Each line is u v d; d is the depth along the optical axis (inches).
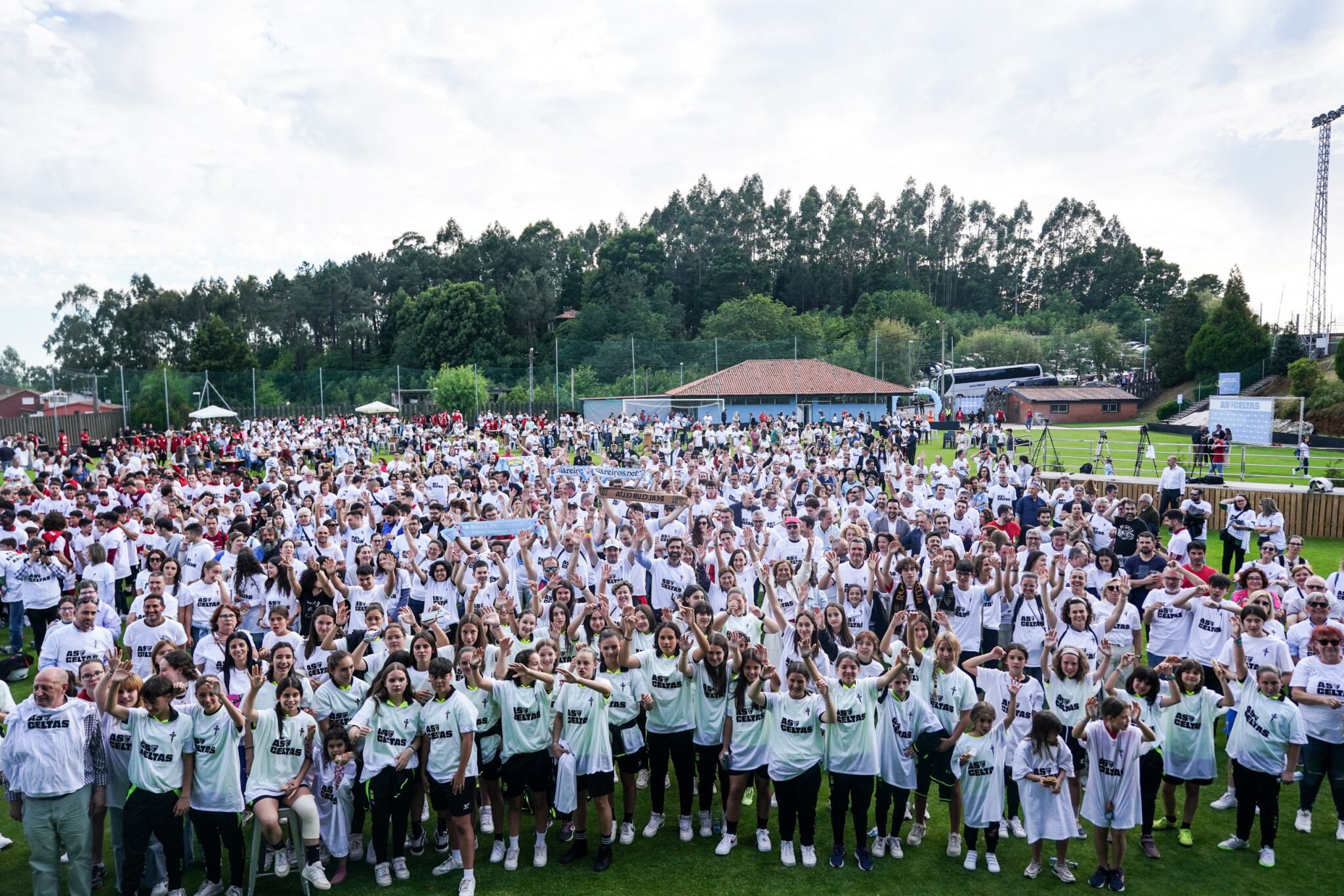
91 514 503.8
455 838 270.8
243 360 2655.0
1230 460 1237.1
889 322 3171.8
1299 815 294.4
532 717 272.2
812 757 270.2
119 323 3629.4
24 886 265.1
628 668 288.2
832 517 515.5
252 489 722.2
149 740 244.4
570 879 267.4
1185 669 279.9
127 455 1014.4
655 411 2014.0
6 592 464.4
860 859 273.1
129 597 522.3
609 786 276.4
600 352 2625.5
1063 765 260.2
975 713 267.1
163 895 253.8
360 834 277.1
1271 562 411.2
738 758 279.4
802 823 273.3
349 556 495.5
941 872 271.4
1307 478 1030.4
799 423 1840.6
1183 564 447.8
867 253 4690.0
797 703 270.5
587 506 538.6
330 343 3757.4
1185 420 1983.3
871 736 271.1
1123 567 409.4
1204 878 264.4
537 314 3408.0
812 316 3503.9
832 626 316.5
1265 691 274.1
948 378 2785.4
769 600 350.3
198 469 853.8
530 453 964.0
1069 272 5236.2
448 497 686.5
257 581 390.6
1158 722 288.5
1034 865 265.3
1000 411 1740.9
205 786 248.2
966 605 373.1
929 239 5241.1
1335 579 391.2
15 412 1962.4
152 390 1961.1
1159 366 2581.2
